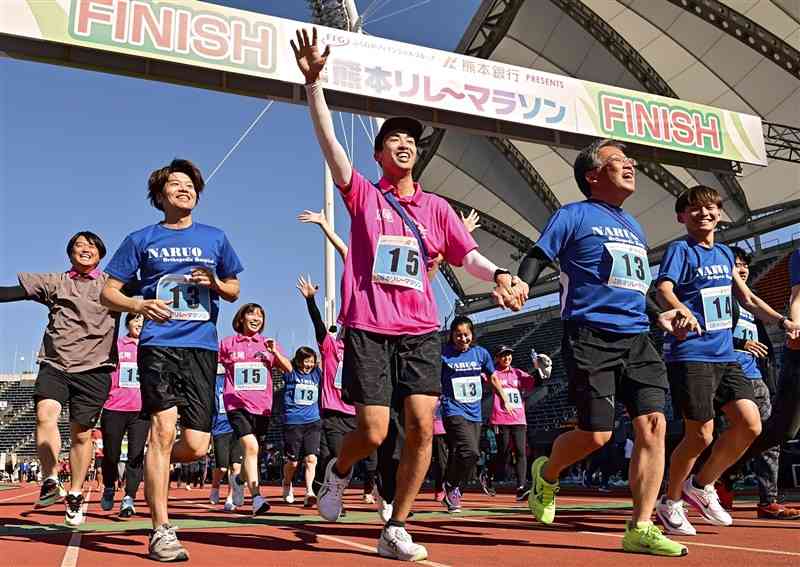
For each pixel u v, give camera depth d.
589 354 3.58
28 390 53.19
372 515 6.44
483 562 3.06
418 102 9.59
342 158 3.40
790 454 11.07
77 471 5.34
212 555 3.37
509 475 17.98
